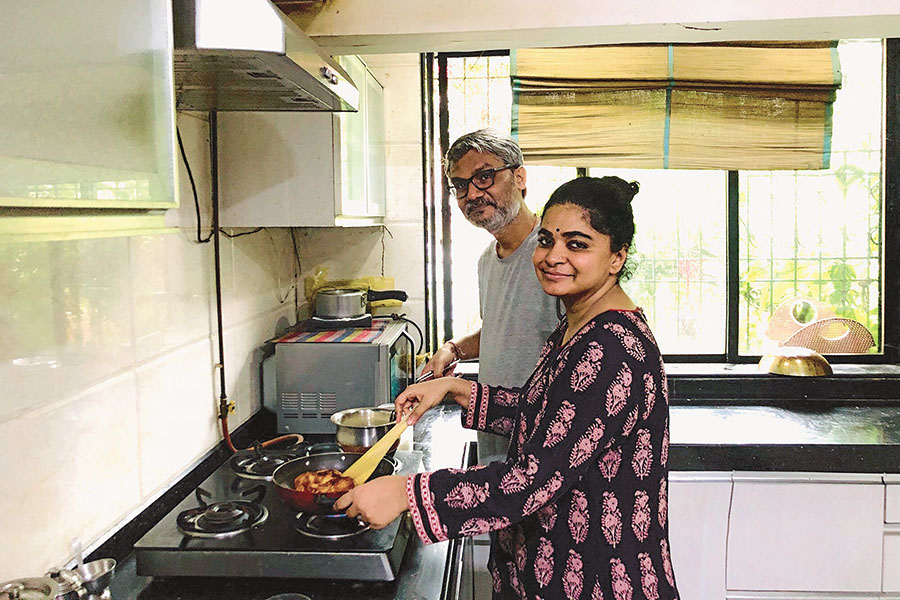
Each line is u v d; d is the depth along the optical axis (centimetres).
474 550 212
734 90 258
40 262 113
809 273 276
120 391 136
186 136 167
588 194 115
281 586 121
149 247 148
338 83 131
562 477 108
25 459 108
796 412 251
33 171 61
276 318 239
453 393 152
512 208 179
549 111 262
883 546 212
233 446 187
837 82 257
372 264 274
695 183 274
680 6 170
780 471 213
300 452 177
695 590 216
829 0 167
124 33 75
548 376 118
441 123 276
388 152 271
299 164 184
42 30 62
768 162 262
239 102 142
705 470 214
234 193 185
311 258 274
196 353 172
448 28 175
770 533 213
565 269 116
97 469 128
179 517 131
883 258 273
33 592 85
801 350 265
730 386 264
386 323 241
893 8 166
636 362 111
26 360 109
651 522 116
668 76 256
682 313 280
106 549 128
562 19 172
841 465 211
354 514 110
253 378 214
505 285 184
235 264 200
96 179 70
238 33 92
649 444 114
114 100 73
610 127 261
